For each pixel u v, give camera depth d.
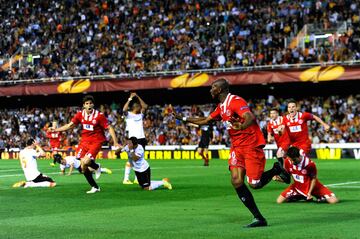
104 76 74.44
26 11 93.81
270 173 17.11
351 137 63.56
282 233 14.17
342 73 61.72
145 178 26.28
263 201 21.33
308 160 20.22
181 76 69.62
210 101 76.44
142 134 28.31
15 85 78.38
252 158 15.52
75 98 82.56
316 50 67.38
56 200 22.52
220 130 68.75
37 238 13.87
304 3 74.81
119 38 81.69
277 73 65.06
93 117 25.28
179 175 37.19
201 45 75.38
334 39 67.75
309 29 72.31
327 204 20.16
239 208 19.33
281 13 75.06
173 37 78.44
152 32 80.44
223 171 41.44
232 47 72.94
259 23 75.44
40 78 81.88
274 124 31.69
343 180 31.61
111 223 16.19
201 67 72.69
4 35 92.88
